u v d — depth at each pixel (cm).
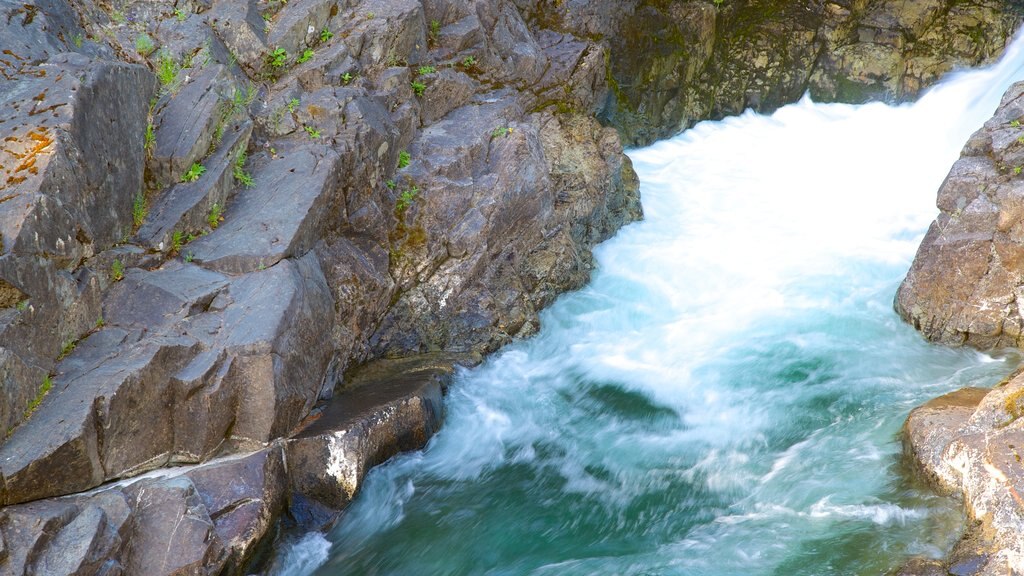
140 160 803
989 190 934
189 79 875
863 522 711
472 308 981
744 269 1129
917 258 985
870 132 1444
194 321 738
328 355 837
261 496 695
